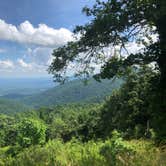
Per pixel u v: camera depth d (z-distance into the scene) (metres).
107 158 6.71
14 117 175.62
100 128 49.56
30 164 7.43
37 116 160.25
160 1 17.22
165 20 18.02
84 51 19.81
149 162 6.10
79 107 164.88
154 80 21.19
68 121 114.56
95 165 6.54
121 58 20.08
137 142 9.80
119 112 39.31
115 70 19.92
